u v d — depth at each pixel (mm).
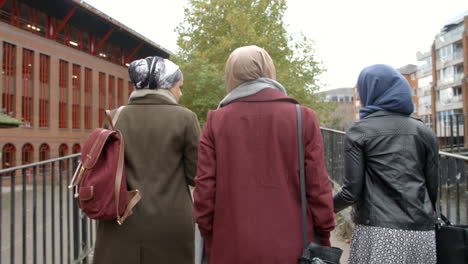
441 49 52500
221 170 1700
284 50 22922
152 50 41625
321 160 1644
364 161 2098
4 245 5277
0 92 23703
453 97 49969
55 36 29109
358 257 2055
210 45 22719
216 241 1676
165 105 2207
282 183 1619
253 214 1593
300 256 1568
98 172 1945
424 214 1973
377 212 2000
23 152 25688
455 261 2066
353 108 95562
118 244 2014
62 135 29453
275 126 1670
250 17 22297
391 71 2150
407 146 2025
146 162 2104
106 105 35656
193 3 22984
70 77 30578
